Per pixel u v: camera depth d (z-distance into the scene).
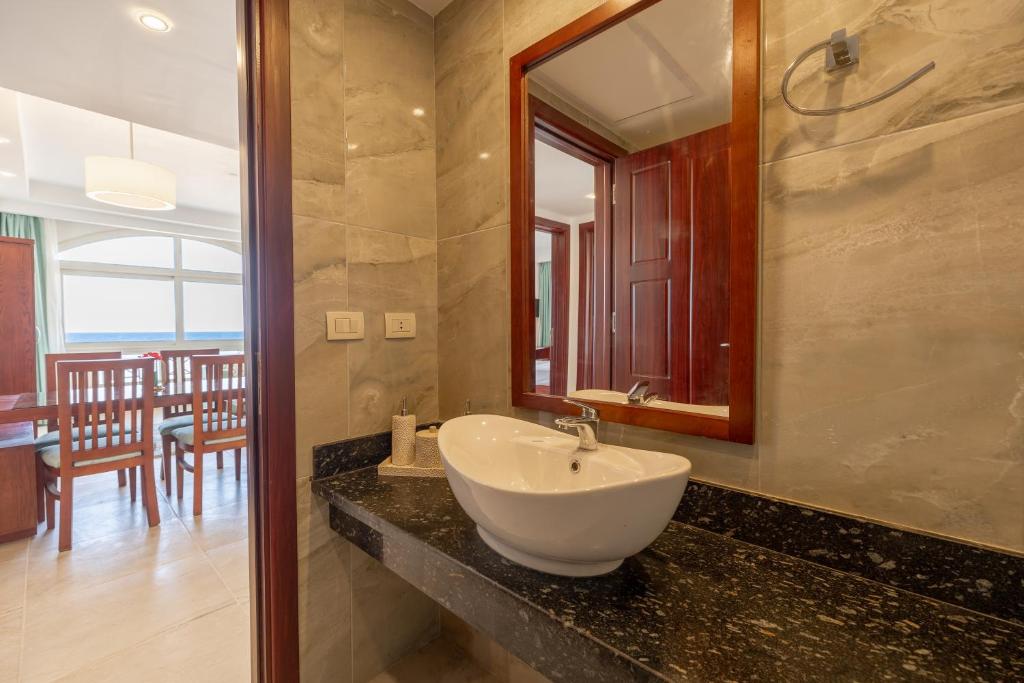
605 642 0.60
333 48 1.25
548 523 0.69
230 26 1.59
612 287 1.11
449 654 1.50
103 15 1.53
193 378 2.55
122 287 5.62
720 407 0.92
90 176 2.66
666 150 1.00
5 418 2.15
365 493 1.16
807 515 0.82
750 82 0.85
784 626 0.64
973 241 0.67
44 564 2.04
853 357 0.78
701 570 0.79
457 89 1.45
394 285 1.42
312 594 1.25
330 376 1.27
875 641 0.61
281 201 1.15
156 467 3.54
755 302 0.87
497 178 1.35
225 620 1.68
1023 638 0.62
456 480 0.82
